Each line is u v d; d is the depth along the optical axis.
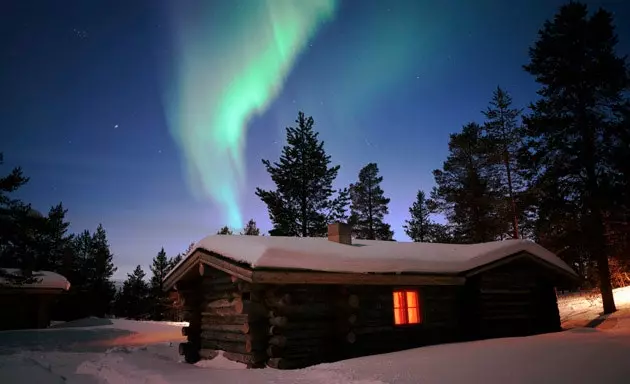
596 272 21.50
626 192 18.20
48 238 39.66
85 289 43.00
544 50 20.64
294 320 10.07
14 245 21.97
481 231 30.91
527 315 13.42
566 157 19.95
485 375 6.44
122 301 50.34
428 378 6.47
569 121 19.88
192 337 12.17
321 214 33.56
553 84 20.28
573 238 19.33
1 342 17.94
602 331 10.35
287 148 34.28
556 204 19.89
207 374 8.41
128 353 13.04
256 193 33.38
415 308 12.11
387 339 11.19
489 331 12.61
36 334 19.70
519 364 6.98
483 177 32.34
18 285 21.97
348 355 10.37
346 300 10.48
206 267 11.78
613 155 18.53
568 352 7.58
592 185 18.92
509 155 30.48
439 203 34.12
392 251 12.48
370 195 42.16
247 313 9.70
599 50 19.94
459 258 13.14
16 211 21.98
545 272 14.13
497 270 13.22
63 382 9.73
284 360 9.46
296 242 11.62
